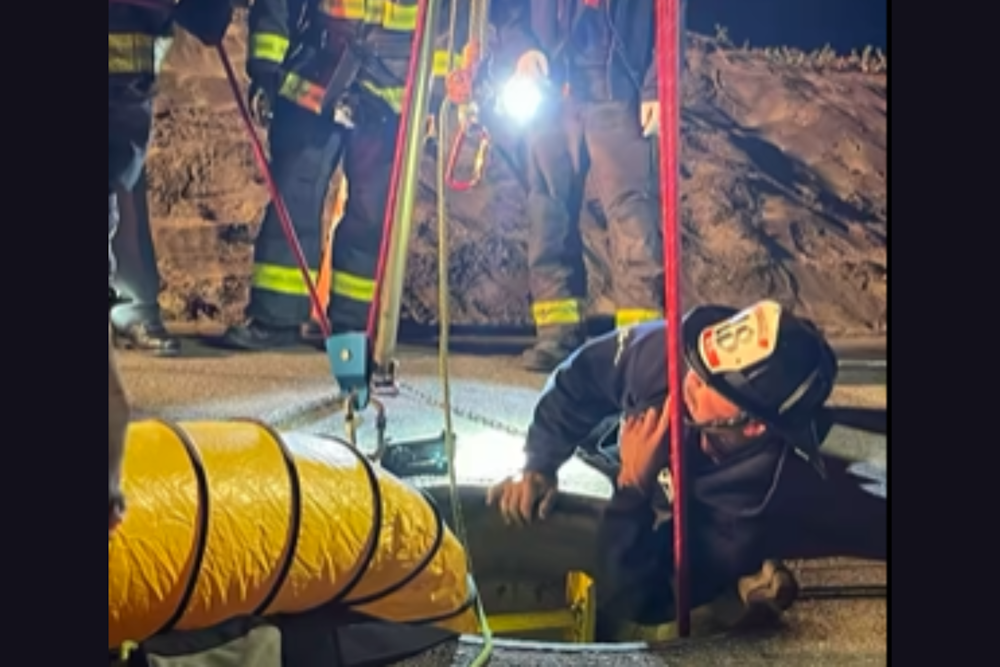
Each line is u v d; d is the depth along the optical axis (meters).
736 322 1.92
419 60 1.86
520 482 1.90
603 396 1.91
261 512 1.67
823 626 1.91
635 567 1.91
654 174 1.90
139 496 1.64
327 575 1.71
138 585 1.63
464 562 1.85
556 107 1.90
